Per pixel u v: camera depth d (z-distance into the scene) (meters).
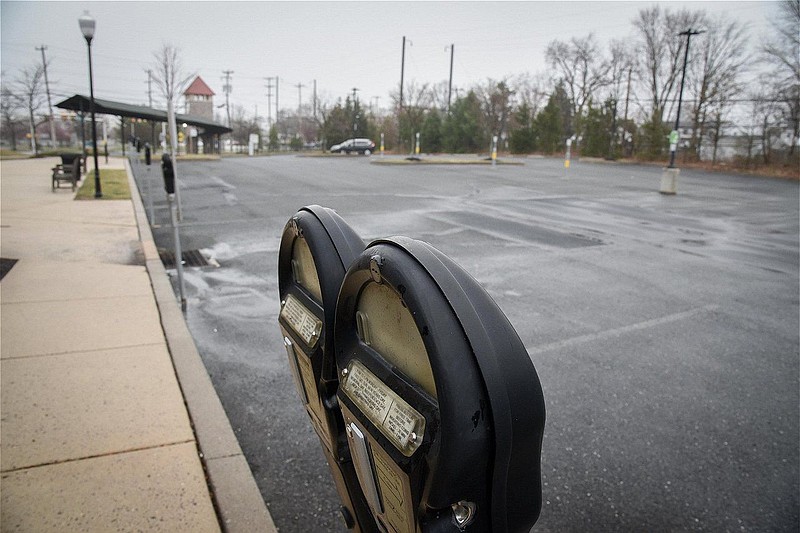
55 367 3.79
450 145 53.44
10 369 3.73
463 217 11.62
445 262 1.08
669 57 45.16
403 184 19.27
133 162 21.91
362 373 1.27
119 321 4.74
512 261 7.65
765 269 7.71
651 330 5.08
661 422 3.44
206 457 2.80
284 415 3.42
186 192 15.66
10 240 7.93
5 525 2.28
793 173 27.80
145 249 7.59
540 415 1.04
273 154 47.66
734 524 2.54
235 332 4.82
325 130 54.50
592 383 3.96
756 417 3.52
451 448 0.95
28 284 5.80
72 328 4.55
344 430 1.56
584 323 5.22
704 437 3.27
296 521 2.49
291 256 1.85
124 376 3.68
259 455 2.99
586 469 2.94
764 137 29.91
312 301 1.65
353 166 28.50
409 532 1.13
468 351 0.97
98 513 2.38
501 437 0.98
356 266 1.20
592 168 31.33
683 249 8.95
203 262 7.32
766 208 15.20
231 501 2.48
